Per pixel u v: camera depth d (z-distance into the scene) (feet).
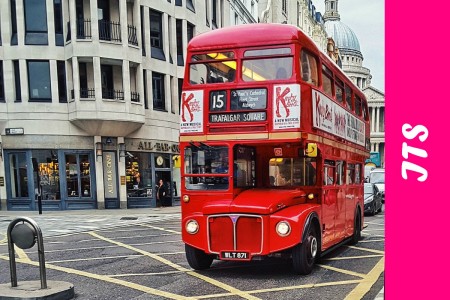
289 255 24.99
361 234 44.88
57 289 21.11
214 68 26.40
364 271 26.07
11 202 79.05
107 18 82.23
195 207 26.21
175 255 32.83
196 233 25.02
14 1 80.07
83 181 80.18
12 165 79.30
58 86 80.02
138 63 82.99
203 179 26.16
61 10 80.89
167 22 92.53
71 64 79.71
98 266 29.17
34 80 79.82
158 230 49.70
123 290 22.40
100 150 79.82
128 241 41.04
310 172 28.07
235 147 25.96
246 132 25.31
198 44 26.89
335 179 31.78
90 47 77.30
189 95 26.66
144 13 87.15
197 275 25.63
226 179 25.63
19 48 79.05
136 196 84.58
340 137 33.63
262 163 28.66
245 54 25.80
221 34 26.68
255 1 159.53
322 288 21.90
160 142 89.20
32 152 78.59
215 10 114.32
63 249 37.22
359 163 41.50
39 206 71.41
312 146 24.71
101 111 77.36
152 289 22.44
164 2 91.50
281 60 25.17
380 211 72.49
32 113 78.48
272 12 187.11
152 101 88.12
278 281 23.70
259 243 23.82
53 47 79.77
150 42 88.99
